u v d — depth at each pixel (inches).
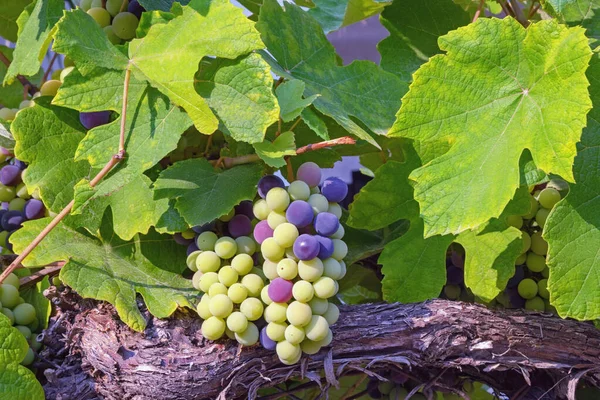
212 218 31.5
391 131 31.8
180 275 34.0
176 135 31.6
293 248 30.5
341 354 32.9
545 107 31.0
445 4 39.2
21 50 33.9
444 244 35.1
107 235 34.0
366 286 39.6
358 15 42.9
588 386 37.4
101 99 31.9
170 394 32.0
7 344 31.7
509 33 31.6
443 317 33.4
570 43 30.5
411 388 36.5
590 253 31.8
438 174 31.6
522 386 36.0
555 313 35.7
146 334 32.3
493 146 31.6
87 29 31.9
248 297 31.3
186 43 31.6
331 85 36.0
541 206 35.7
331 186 32.0
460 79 31.9
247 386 32.5
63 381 33.4
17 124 33.1
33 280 34.6
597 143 32.4
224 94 31.8
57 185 33.5
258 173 32.9
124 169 31.6
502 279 34.5
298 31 36.3
